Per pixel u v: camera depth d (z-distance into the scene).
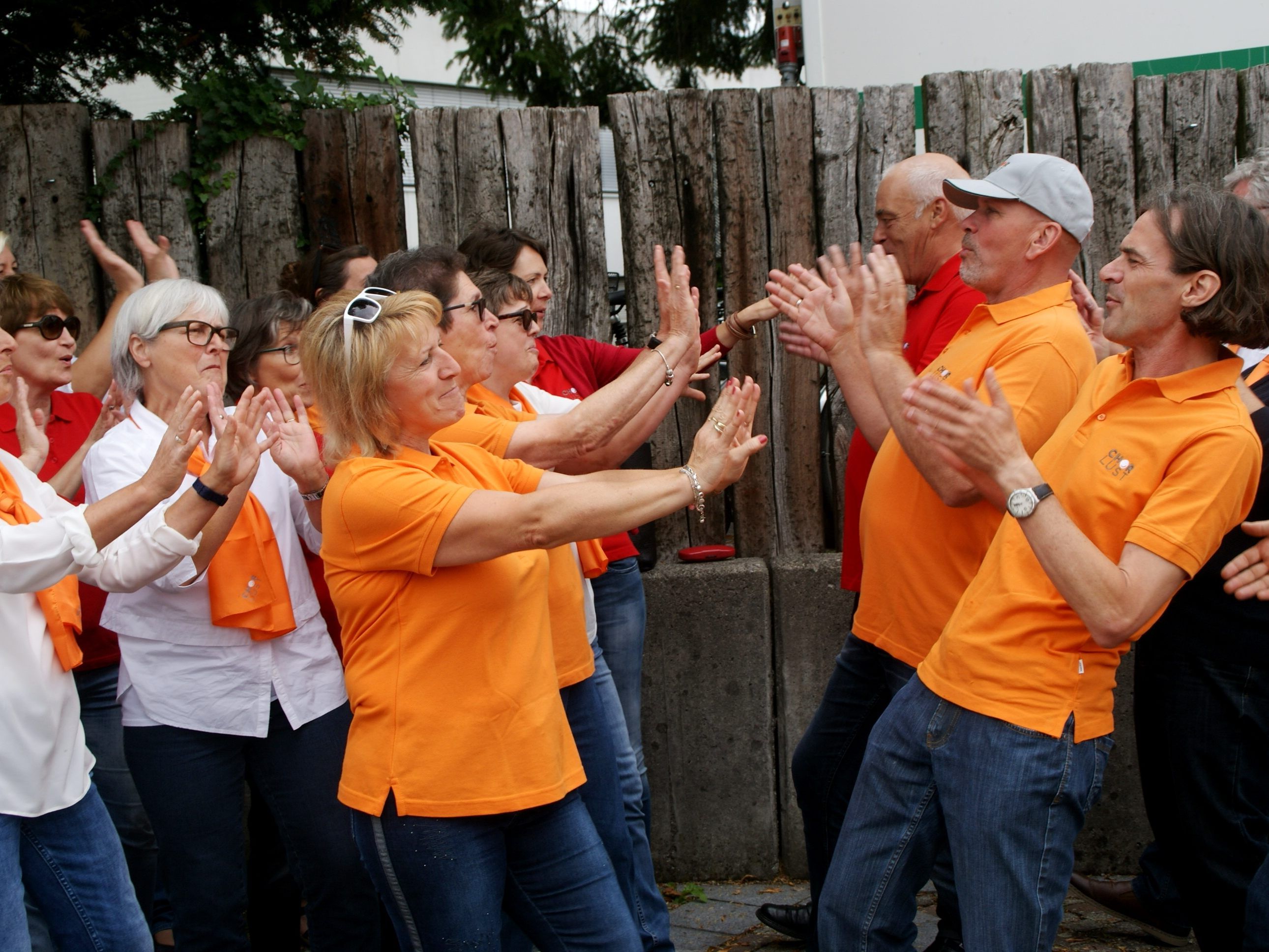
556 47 7.60
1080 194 2.55
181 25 3.91
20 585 2.08
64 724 2.24
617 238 7.19
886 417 2.82
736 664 3.81
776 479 3.98
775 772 3.88
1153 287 2.09
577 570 2.70
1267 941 2.22
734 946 3.46
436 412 2.10
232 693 2.57
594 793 2.65
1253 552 2.35
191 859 2.59
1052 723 2.06
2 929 2.07
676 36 7.97
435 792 2.00
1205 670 2.47
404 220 3.84
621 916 2.12
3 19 3.77
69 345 3.11
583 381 3.60
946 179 2.61
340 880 2.65
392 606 2.04
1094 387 2.29
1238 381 2.37
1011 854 2.06
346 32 4.20
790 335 3.02
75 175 3.68
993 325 2.58
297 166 3.77
